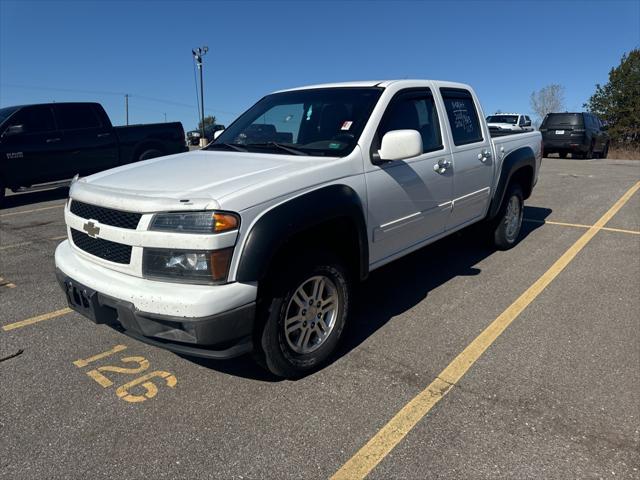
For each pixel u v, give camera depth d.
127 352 3.55
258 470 2.38
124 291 2.71
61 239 6.78
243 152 3.81
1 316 4.18
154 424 2.73
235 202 2.67
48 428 2.71
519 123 21.59
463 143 4.68
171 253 2.65
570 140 18.83
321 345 3.23
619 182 11.77
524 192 6.19
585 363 3.29
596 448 2.48
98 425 2.73
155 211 2.69
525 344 3.57
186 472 2.37
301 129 3.92
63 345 3.66
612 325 3.86
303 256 3.01
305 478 2.32
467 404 2.86
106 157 10.80
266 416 2.79
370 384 3.09
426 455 2.45
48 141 9.95
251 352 2.96
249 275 2.67
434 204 4.21
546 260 5.51
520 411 2.78
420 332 3.78
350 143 3.50
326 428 2.67
